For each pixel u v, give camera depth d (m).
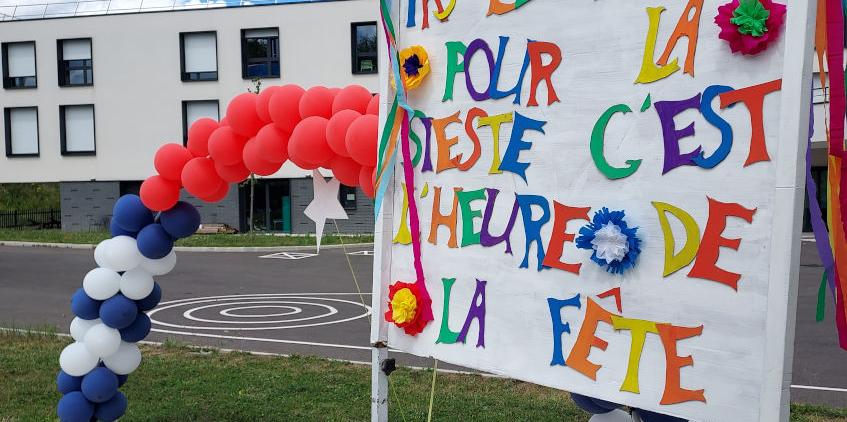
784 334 2.47
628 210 2.95
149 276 5.62
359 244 24.33
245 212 28.77
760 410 2.56
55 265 19.23
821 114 13.23
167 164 5.33
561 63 3.19
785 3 2.51
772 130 2.56
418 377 7.55
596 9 3.06
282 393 7.04
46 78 30.06
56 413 6.45
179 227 5.43
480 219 3.56
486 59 3.52
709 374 2.73
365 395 6.93
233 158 5.18
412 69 3.81
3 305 12.84
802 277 14.92
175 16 28.72
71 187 30.27
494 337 3.49
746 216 2.62
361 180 4.55
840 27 2.59
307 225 28.05
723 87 2.68
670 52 2.82
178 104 29.02
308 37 27.72
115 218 5.51
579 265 3.13
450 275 3.71
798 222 2.47
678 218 2.80
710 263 2.72
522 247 3.37
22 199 38.03
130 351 5.74
